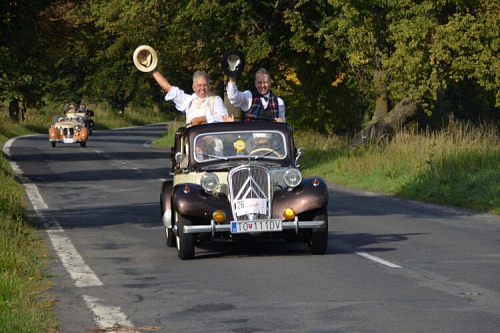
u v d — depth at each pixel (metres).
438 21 44.09
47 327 11.12
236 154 18.12
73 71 133.62
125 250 18.47
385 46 47.69
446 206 28.28
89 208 28.25
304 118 61.94
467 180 31.31
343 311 11.88
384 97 55.78
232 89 18.53
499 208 26.17
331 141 54.94
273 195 16.98
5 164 46.78
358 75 58.59
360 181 38.03
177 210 16.73
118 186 36.66
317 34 50.22
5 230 19.23
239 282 14.27
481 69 41.75
